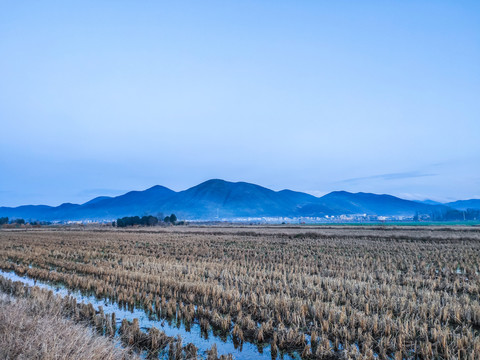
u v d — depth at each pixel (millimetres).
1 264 20922
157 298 12117
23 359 6188
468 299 11422
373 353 8188
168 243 35969
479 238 34031
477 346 7570
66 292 14383
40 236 49625
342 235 41625
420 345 8039
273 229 57594
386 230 51219
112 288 13469
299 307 10844
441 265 19453
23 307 9523
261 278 15258
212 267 18578
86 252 26406
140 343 8930
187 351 8359
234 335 9273
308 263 20500
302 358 8195
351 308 10750
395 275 16219
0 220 127438
